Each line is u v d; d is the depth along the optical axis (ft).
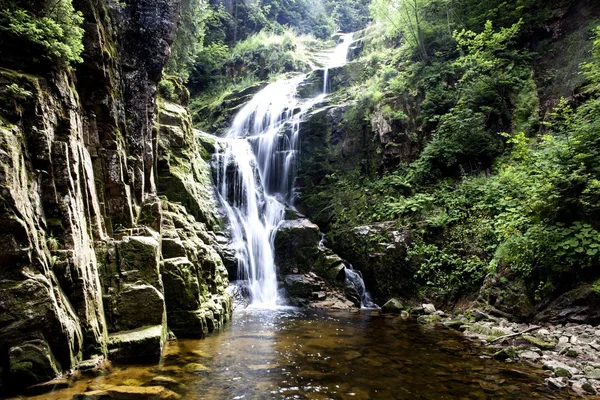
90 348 17.78
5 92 16.40
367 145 53.47
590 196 26.63
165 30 31.55
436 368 20.11
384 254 42.19
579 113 32.17
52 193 17.83
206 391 15.76
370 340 25.99
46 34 18.79
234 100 75.15
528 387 17.48
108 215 24.64
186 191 38.88
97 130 24.91
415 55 58.95
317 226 49.24
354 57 86.58
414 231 41.50
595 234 26.13
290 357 21.29
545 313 27.58
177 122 43.11
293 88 72.69
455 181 45.42
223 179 49.98
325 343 24.81
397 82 53.88
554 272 28.02
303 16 118.21
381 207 46.98
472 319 31.48
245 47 91.91
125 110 29.14
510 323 28.76
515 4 50.80
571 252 26.89
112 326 20.39
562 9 48.39
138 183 28.99
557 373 19.03
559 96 43.24
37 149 17.44
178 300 25.20
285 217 51.98
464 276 36.76
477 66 48.42
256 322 31.14
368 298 43.57
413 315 36.35
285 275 45.24
